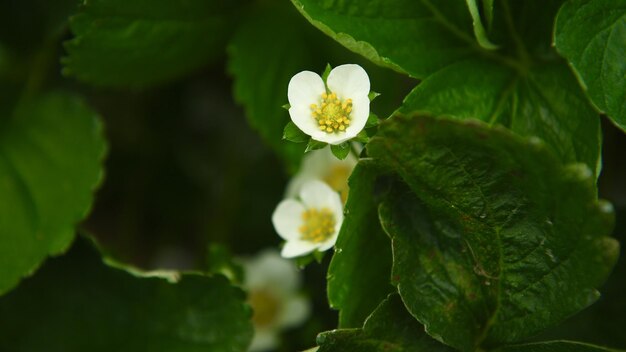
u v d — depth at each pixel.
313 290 0.50
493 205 0.40
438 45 0.43
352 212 0.41
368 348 0.41
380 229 0.42
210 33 0.49
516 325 0.41
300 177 0.48
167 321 0.47
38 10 0.51
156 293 0.47
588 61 0.41
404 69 0.43
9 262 0.48
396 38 0.43
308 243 0.44
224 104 0.56
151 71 0.50
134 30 0.47
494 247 0.41
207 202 0.56
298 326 0.50
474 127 0.38
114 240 0.56
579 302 0.40
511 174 0.39
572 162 0.42
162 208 0.56
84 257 0.48
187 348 0.47
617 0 0.42
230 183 0.54
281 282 0.50
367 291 0.42
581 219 0.39
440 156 0.39
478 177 0.40
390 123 0.39
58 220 0.49
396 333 0.41
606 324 0.45
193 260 0.56
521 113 0.43
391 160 0.40
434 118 0.39
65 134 0.51
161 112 0.56
